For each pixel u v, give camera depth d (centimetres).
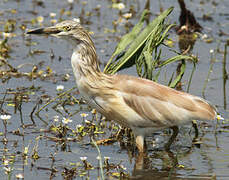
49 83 1404
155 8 2045
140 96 1030
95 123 1177
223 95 1351
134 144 1091
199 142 1104
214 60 1580
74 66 1055
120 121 1057
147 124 1036
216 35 1825
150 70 1100
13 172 925
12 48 1641
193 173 949
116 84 1039
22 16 1906
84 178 912
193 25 1866
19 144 1046
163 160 1012
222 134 1147
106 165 959
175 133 1073
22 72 1460
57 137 1096
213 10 2059
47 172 929
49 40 1756
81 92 1066
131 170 959
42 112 1223
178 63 1582
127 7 2061
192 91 1373
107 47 1681
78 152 1030
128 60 1181
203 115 1023
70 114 1217
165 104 1026
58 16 1917
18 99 1282
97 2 2138
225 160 1012
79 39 1043
